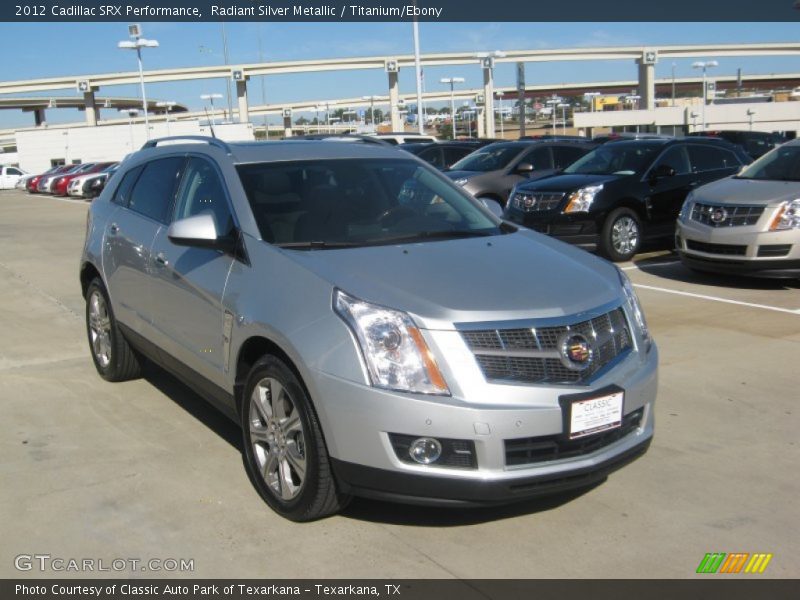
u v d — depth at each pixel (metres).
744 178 9.65
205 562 3.43
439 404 3.23
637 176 11.07
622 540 3.59
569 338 3.43
